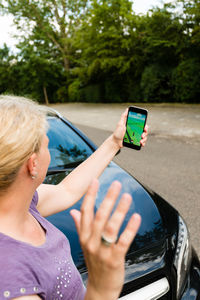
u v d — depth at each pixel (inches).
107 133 314.7
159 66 619.2
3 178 19.8
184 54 581.0
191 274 59.1
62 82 1126.4
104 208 16.0
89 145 99.3
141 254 55.3
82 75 872.3
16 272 18.4
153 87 629.0
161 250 56.7
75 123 419.8
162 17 563.8
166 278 53.5
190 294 55.6
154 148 234.1
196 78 549.0
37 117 22.9
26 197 22.2
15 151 19.6
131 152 221.8
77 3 1046.4
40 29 1063.0
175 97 605.3
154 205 70.2
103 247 16.0
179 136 281.0
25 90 1110.4
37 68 1036.5
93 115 520.7
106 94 800.3
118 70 714.8
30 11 1033.5
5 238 19.6
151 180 159.9
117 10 673.6
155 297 51.4
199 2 500.4
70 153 93.6
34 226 25.2
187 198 134.5
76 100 1002.7
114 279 16.7
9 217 21.3
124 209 15.7
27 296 18.5
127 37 673.0
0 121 20.4
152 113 472.1
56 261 23.4
